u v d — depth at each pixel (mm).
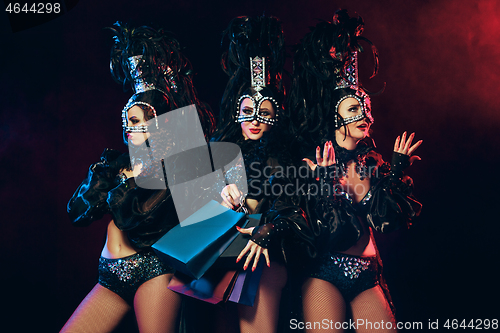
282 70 3199
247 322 2814
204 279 2697
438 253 4984
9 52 5469
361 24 3205
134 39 3367
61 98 5527
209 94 5324
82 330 3125
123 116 3236
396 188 2859
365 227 3043
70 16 5441
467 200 5078
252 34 3084
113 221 3133
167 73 3377
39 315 5133
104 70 5516
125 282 3098
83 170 5500
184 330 3207
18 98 5512
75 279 5332
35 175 5484
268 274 2865
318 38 3094
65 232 5418
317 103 3096
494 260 4871
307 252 2744
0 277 5270
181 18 5355
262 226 2639
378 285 3055
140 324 3080
